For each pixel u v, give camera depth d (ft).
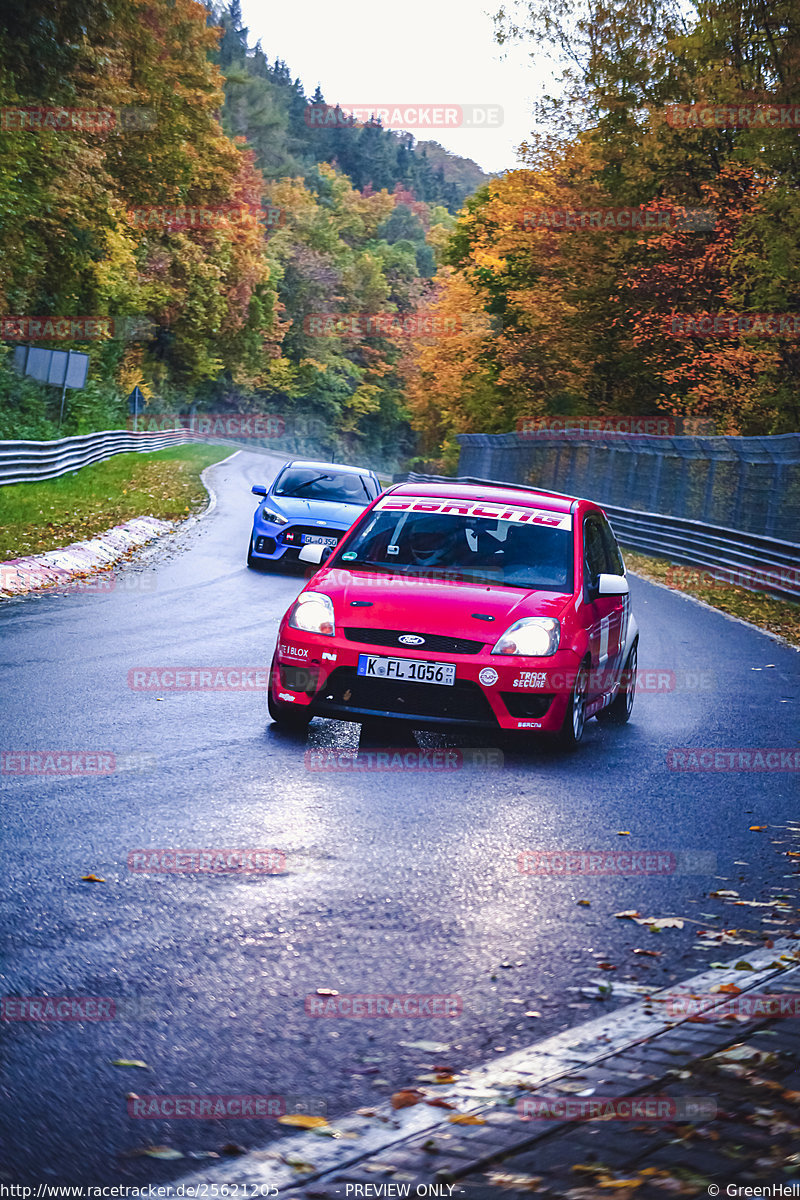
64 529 82.69
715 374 157.07
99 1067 14.17
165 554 82.69
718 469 115.44
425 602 33.55
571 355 199.31
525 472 201.77
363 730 35.17
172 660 43.80
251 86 612.70
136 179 209.36
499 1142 12.36
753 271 157.17
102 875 21.07
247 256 384.47
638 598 84.07
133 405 233.55
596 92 185.26
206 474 189.47
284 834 24.29
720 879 23.31
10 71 135.85
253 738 32.96
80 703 35.83
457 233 276.41
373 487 82.28
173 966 17.35
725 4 158.51
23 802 25.38
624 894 22.02
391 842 24.25
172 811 25.40
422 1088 13.70
